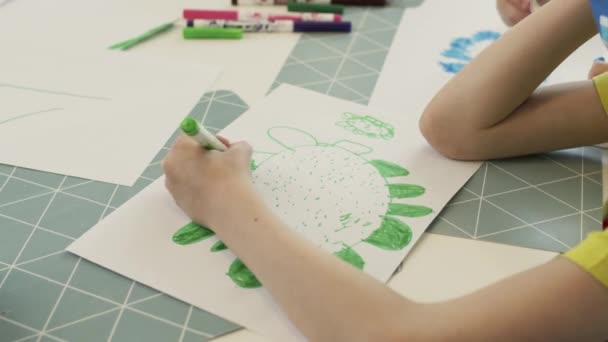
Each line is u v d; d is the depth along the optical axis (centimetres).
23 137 67
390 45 87
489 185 62
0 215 57
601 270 40
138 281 50
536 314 40
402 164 64
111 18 93
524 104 65
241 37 89
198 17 91
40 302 48
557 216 58
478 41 88
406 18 94
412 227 55
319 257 47
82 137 68
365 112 72
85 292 49
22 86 76
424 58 84
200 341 45
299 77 79
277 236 49
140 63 82
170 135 69
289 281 46
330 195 59
